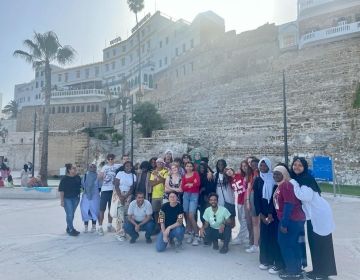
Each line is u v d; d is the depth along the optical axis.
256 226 7.20
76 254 7.03
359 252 7.15
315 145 24.86
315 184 5.62
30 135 48.03
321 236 5.46
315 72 33.16
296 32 39.00
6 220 11.34
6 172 22.91
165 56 64.62
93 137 38.72
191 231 8.41
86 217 9.31
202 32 55.84
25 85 91.00
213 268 6.04
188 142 32.91
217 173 8.23
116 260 6.57
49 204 15.88
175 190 8.12
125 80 65.62
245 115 33.78
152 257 6.79
